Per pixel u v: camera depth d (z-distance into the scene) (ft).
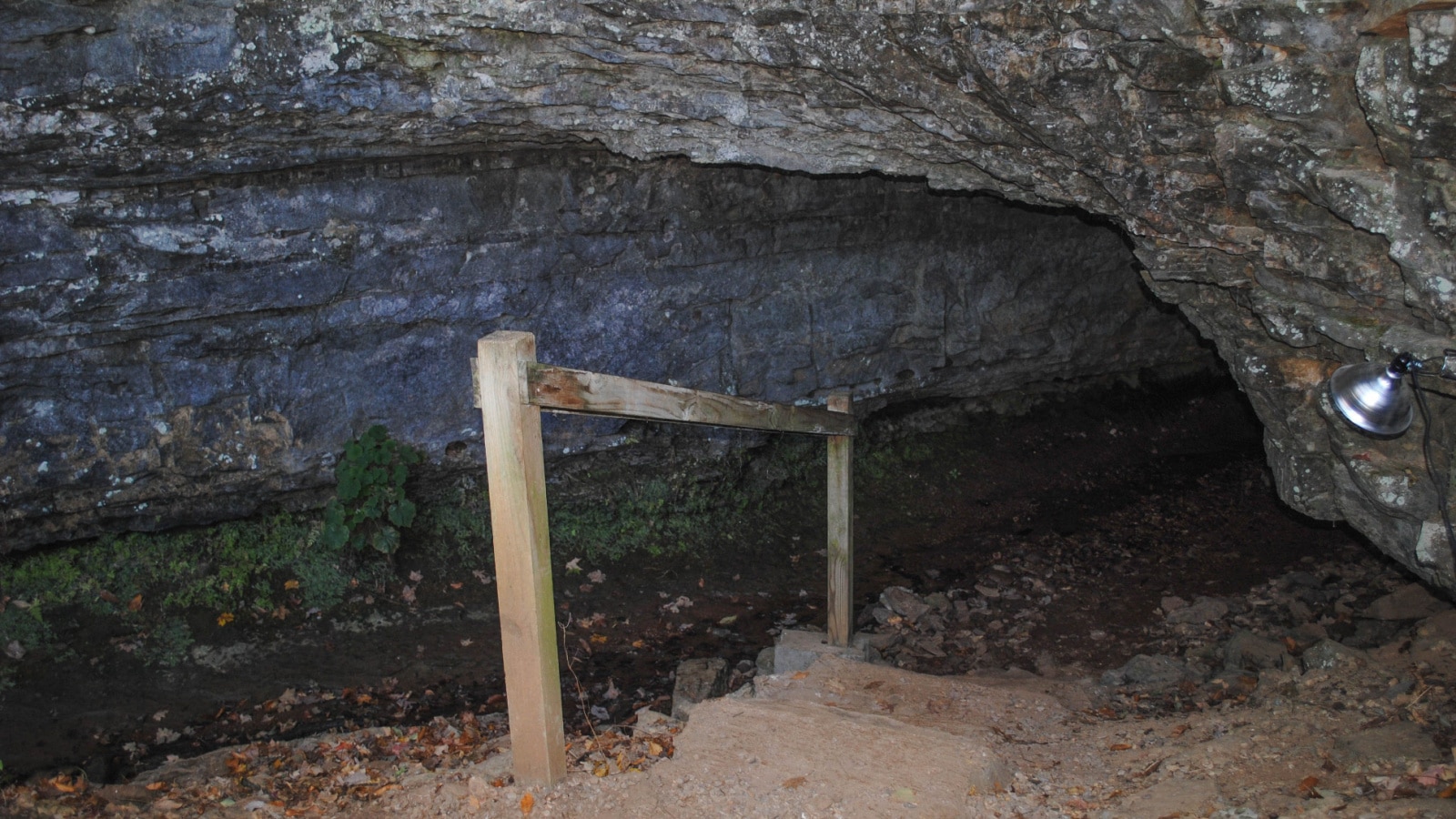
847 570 22.04
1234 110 15.05
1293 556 29.63
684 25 18.06
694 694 21.85
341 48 18.84
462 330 25.89
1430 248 13.67
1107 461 37.60
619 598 27.78
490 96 20.29
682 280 28.53
